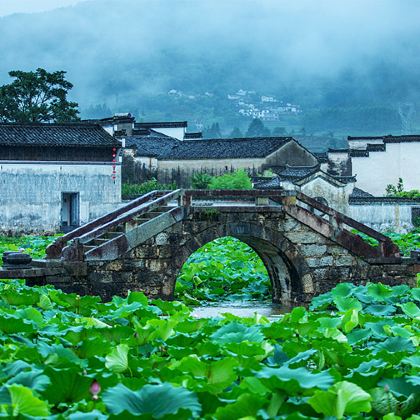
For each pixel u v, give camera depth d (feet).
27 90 292.40
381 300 66.80
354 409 27.02
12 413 24.71
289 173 238.68
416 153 281.13
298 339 43.47
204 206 80.43
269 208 82.12
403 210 224.33
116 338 42.42
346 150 290.15
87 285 75.97
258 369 33.83
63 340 40.50
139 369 33.50
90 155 213.46
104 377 29.40
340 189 216.13
